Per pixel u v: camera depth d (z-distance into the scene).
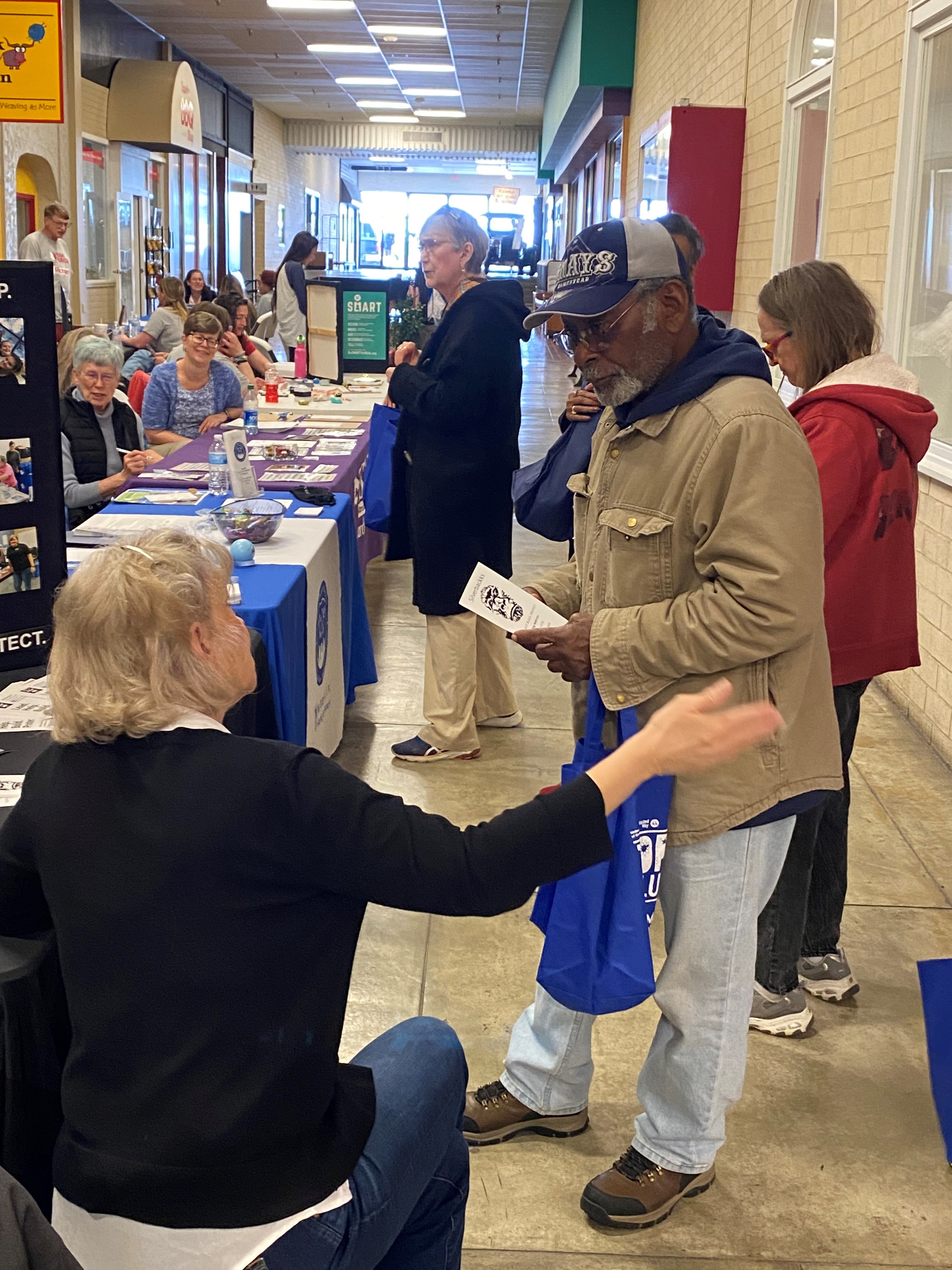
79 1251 1.25
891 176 4.73
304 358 8.64
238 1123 1.20
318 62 20.28
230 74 22.08
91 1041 1.23
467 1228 2.11
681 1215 2.16
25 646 2.30
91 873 1.22
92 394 4.63
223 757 1.23
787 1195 2.22
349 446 5.59
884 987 2.91
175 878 1.19
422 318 8.91
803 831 2.59
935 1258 2.08
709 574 1.78
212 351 5.79
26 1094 1.46
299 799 1.21
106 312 15.85
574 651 1.88
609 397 1.84
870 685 5.10
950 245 4.21
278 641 2.88
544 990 2.29
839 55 5.51
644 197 10.65
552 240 32.06
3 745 1.96
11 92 8.20
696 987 1.98
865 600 2.46
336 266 38.47
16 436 2.21
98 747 1.26
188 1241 1.20
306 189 33.38
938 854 3.56
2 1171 0.95
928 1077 2.58
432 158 36.34
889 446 2.39
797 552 1.71
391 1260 1.56
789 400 5.78
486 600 2.04
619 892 1.87
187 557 1.30
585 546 2.12
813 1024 2.75
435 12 15.67
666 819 1.87
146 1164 1.20
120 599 1.23
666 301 1.78
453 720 4.15
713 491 1.75
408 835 1.21
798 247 6.42
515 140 30.48
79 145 14.05
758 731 1.27
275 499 4.31
